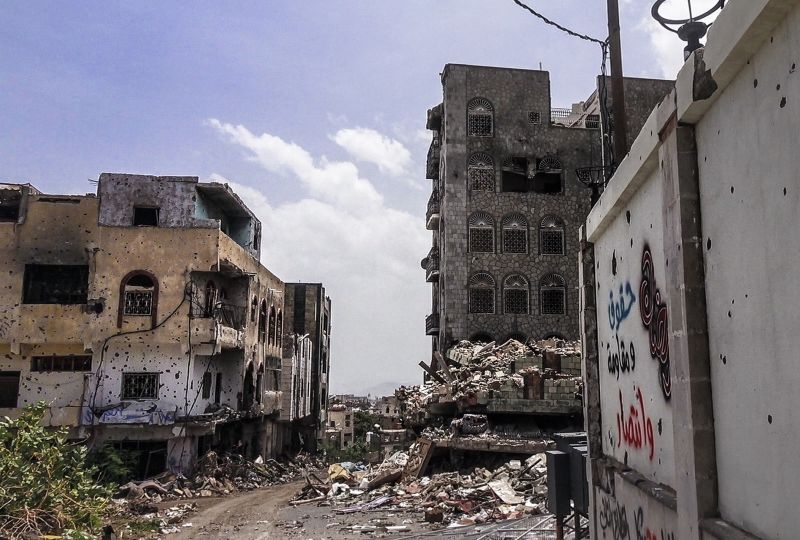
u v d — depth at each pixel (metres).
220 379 29.30
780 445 2.92
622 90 9.32
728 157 3.47
